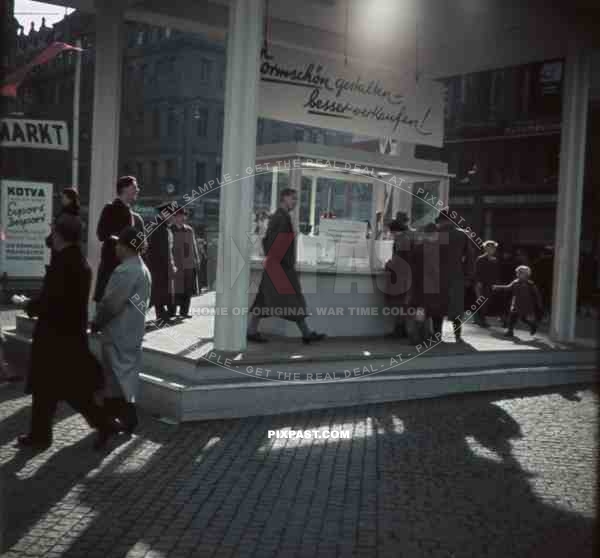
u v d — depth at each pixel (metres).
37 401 6.09
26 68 18.66
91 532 4.38
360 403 8.45
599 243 29.91
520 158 35.09
